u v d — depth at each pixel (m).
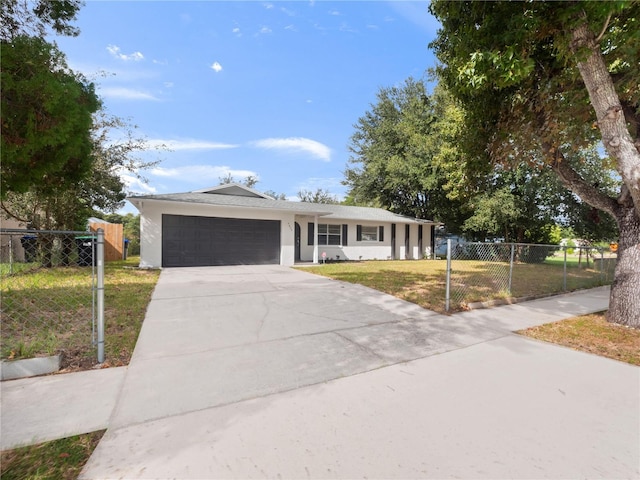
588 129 6.06
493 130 6.22
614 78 5.07
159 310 5.50
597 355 3.86
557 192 16.97
